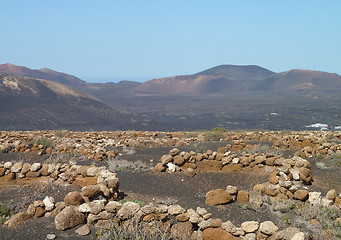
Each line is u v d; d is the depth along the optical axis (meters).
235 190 9.38
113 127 126.19
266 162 13.16
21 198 9.77
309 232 7.08
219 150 17.09
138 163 15.59
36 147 18.44
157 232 6.98
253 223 7.05
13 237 6.67
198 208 7.68
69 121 147.88
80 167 12.04
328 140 19.86
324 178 12.16
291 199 9.31
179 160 14.25
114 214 7.36
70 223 7.13
